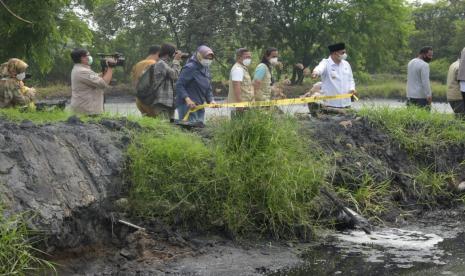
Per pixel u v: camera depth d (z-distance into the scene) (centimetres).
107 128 761
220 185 715
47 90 3891
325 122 978
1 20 1544
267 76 1023
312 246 717
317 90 1145
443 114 1109
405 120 1044
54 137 670
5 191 581
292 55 5222
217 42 4178
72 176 644
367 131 988
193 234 700
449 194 956
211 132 804
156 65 955
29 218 576
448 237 774
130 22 4331
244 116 757
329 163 873
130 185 705
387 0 5209
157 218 696
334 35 5200
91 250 634
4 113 799
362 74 5322
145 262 629
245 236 713
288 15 5103
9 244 548
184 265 628
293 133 789
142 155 715
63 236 599
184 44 4281
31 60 1761
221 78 4412
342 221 798
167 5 4209
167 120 881
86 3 1942
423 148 1006
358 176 890
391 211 870
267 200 723
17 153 620
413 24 5591
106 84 911
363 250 708
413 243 742
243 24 4269
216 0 4169
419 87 1214
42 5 1587
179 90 952
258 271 625
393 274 627
